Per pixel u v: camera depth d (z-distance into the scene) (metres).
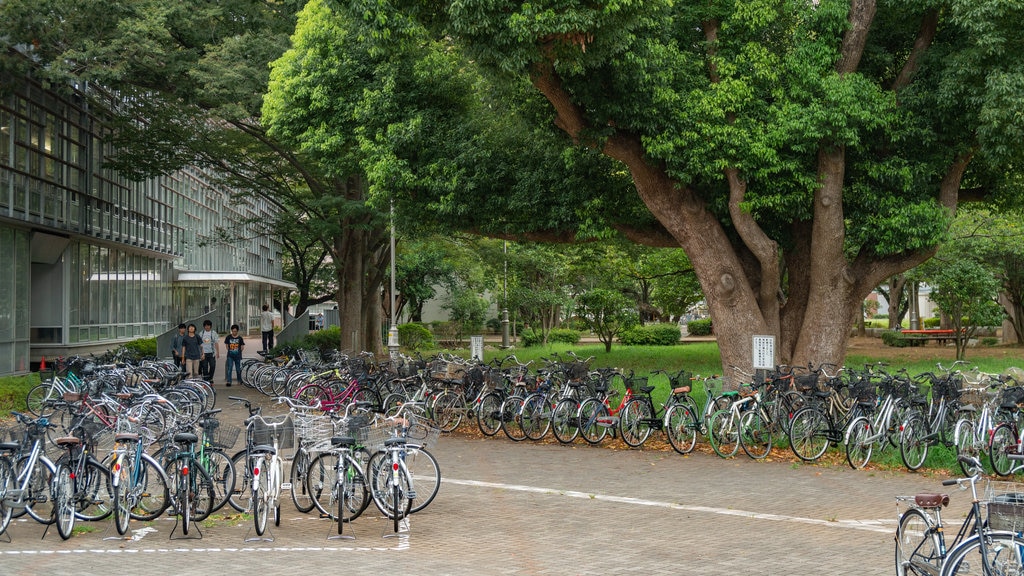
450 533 8.67
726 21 15.09
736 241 17.45
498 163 17.19
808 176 14.70
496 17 11.34
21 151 24.52
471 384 15.84
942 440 13.13
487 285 44.06
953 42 15.55
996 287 30.52
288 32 23.81
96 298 32.69
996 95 13.02
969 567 5.75
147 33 21.27
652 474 12.00
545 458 13.27
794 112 14.27
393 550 7.97
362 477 8.97
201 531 8.73
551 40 11.76
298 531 8.73
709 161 14.45
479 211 17.50
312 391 16.78
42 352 29.06
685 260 30.50
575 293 40.31
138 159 25.86
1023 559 5.52
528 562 7.55
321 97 17.94
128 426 9.47
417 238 21.50
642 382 14.92
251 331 65.56
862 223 15.55
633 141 14.84
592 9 11.21
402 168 17.16
